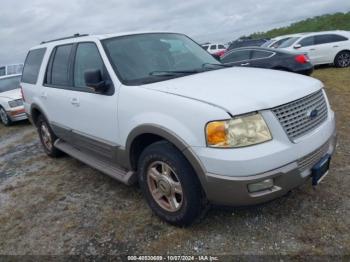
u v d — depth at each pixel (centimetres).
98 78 357
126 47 390
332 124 331
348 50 1346
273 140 270
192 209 299
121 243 315
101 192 421
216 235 307
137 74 363
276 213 327
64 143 529
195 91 300
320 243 282
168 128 292
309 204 335
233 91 291
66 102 438
